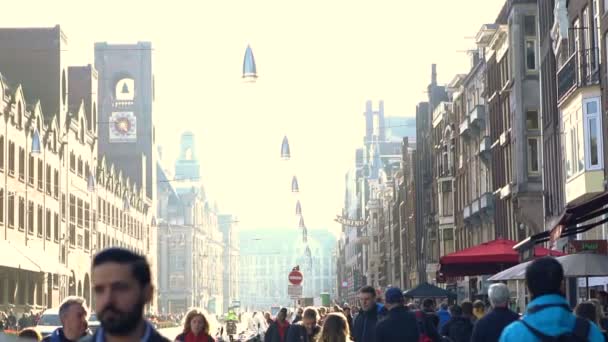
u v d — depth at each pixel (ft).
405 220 356.18
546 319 24.71
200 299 650.84
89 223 338.13
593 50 123.65
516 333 24.86
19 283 252.21
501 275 76.07
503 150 195.31
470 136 231.30
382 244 442.91
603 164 119.65
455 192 253.85
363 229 533.14
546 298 25.11
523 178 174.91
